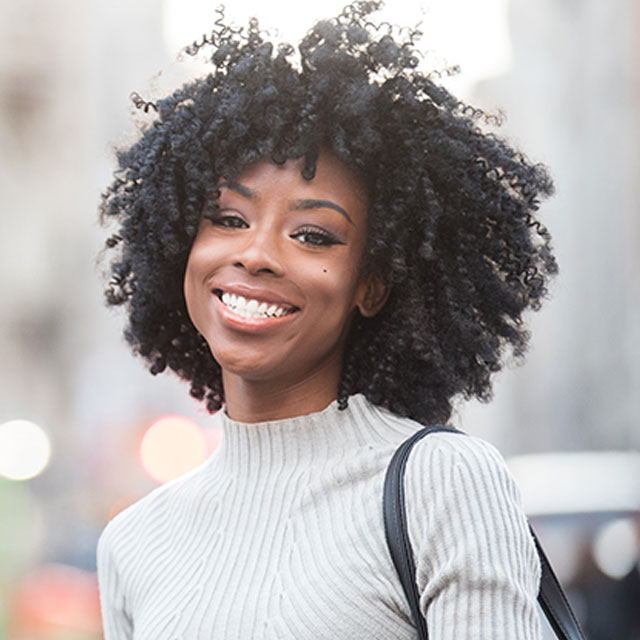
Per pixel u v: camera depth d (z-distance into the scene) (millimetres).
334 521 3041
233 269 3174
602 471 13672
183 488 3436
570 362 32188
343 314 3215
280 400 3281
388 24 3383
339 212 3166
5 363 35844
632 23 32344
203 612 3043
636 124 32281
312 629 2883
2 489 15156
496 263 3422
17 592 13836
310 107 3137
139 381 34312
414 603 2871
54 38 37812
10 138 37406
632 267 31656
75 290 36438
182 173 3338
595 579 11523
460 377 3402
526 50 34344
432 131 3256
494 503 2867
